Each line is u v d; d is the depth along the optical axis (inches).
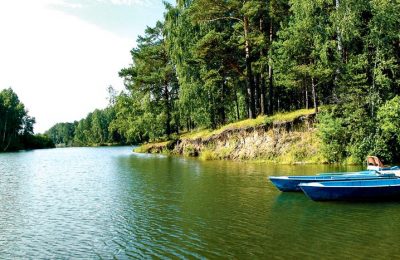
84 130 5890.8
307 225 522.0
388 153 1101.7
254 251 422.6
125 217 596.7
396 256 392.5
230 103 2007.9
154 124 2249.0
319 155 1192.8
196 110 1792.6
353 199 664.4
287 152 1289.4
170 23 1877.5
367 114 1147.9
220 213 602.5
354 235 469.4
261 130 1414.9
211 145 1652.3
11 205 708.0
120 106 2908.5
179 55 1792.6
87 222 574.2
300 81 1309.1
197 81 1761.8
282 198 705.0
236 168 1174.3
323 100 1384.1
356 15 1147.9
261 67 1534.2
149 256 418.3
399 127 1065.5
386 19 1107.3
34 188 911.0
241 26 1581.0
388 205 634.8
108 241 478.3
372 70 1149.7
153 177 1048.2
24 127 4281.5
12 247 464.1
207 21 1558.8
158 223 554.3
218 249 433.1
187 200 708.7
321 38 1186.0
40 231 531.5
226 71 1665.8
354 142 1138.0
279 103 1993.1
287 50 1263.5
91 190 863.1
